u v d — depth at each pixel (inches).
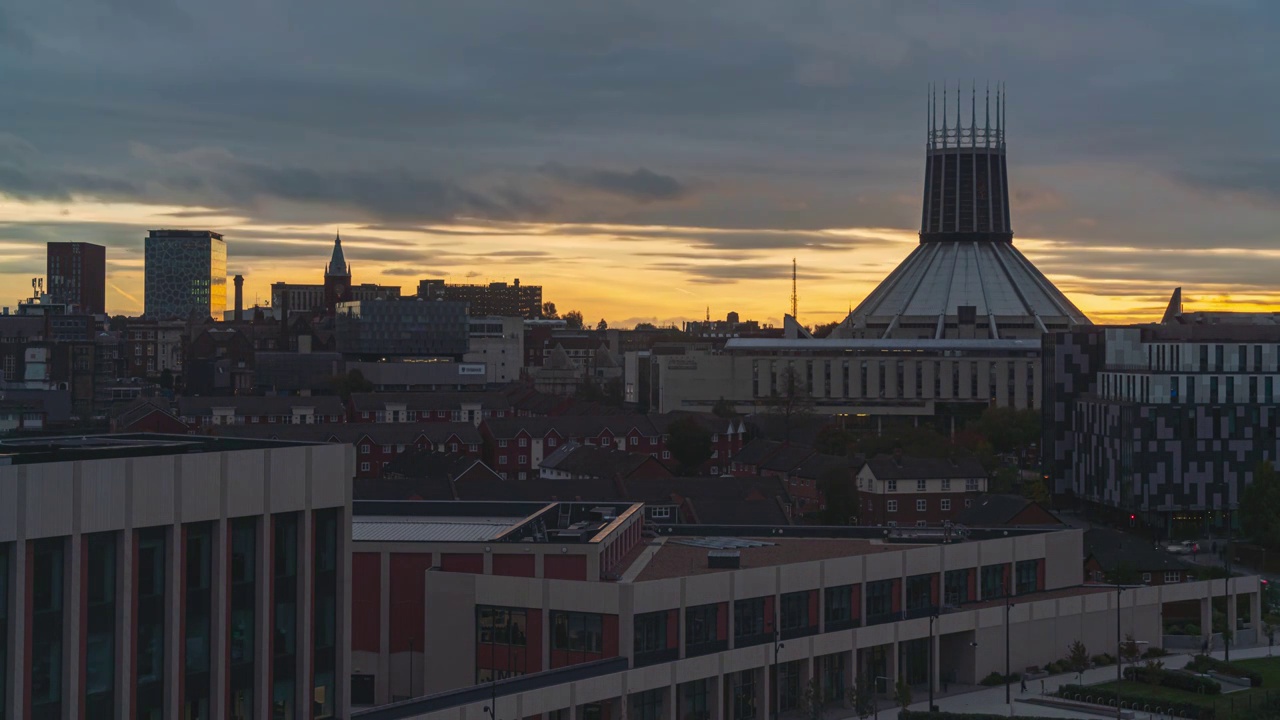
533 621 4468.5
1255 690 5241.1
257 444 3346.5
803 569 4928.6
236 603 3046.3
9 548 2640.3
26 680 2677.2
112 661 2817.4
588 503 5753.0
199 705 2974.9
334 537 3262.8
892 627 5137.8
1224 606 6550.2
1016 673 5457.7
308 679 3176.7
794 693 4921.3
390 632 4611.2
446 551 4621.1
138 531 2842.0
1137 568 6535.4
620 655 4357.8
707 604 4626.0
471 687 3919.8
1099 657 5703.7
